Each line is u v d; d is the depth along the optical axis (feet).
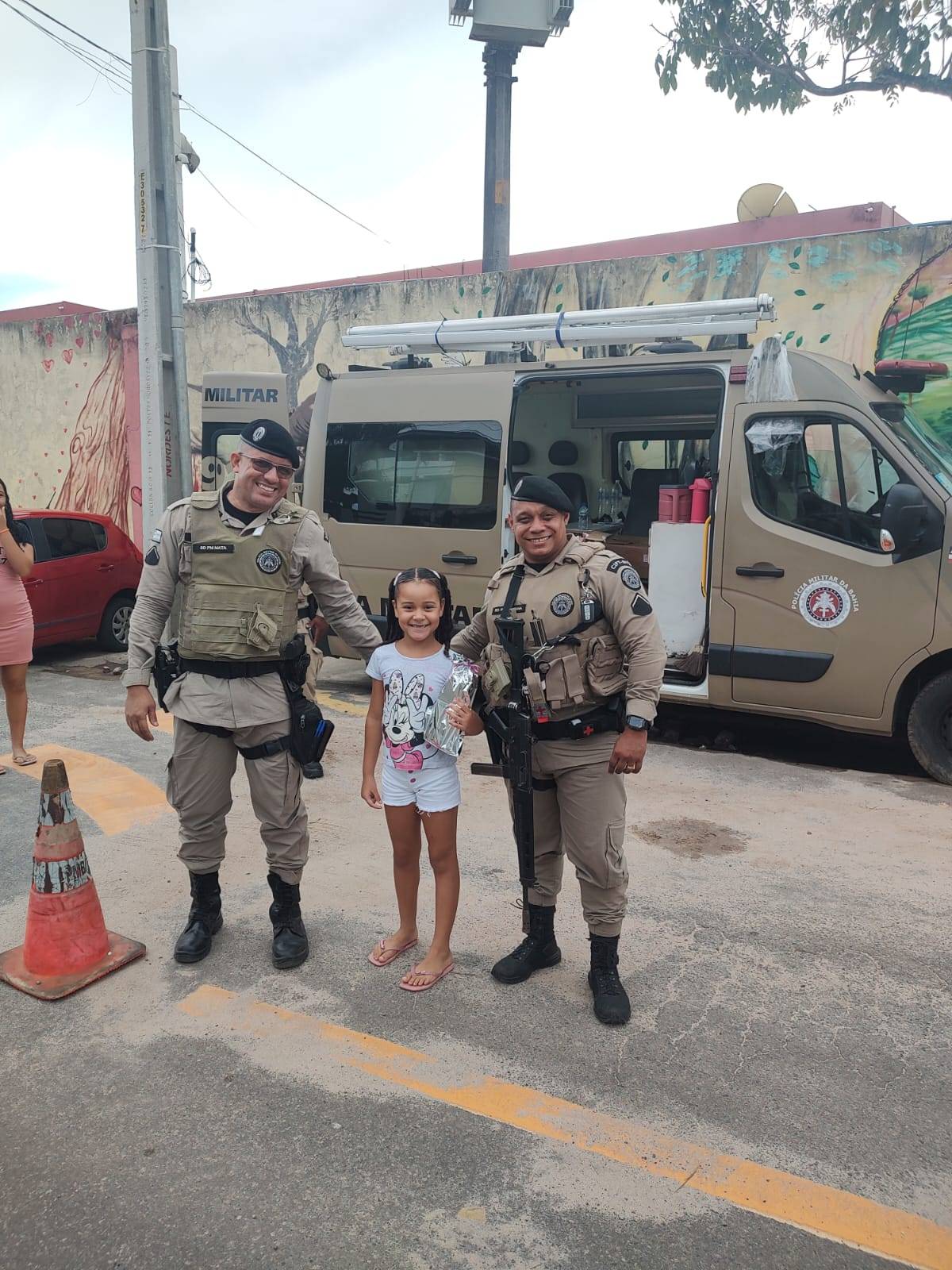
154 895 12.63
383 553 22.88
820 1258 6.88
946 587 16.62
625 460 27.37
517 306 31.53
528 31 35.68
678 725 20.90
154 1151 7.95
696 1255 6.89
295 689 10.55
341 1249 6.95
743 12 29.25
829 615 17.63
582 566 9.48
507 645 9.51
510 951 11.17
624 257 32.12
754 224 30.73
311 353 36.06
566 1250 6.93
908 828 15.14
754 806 16.12
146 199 23.67
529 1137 8.09
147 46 23.20
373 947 11.28
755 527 18.19
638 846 14.33
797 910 12.23
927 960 11.01
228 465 34.55
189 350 38.42
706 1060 9.12
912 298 25.62
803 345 27.14
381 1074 8.91
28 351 43.14
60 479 43.42
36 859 10.53
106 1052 9.28
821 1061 9.11
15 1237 7.09
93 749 19.07
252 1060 9.13
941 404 25.43
